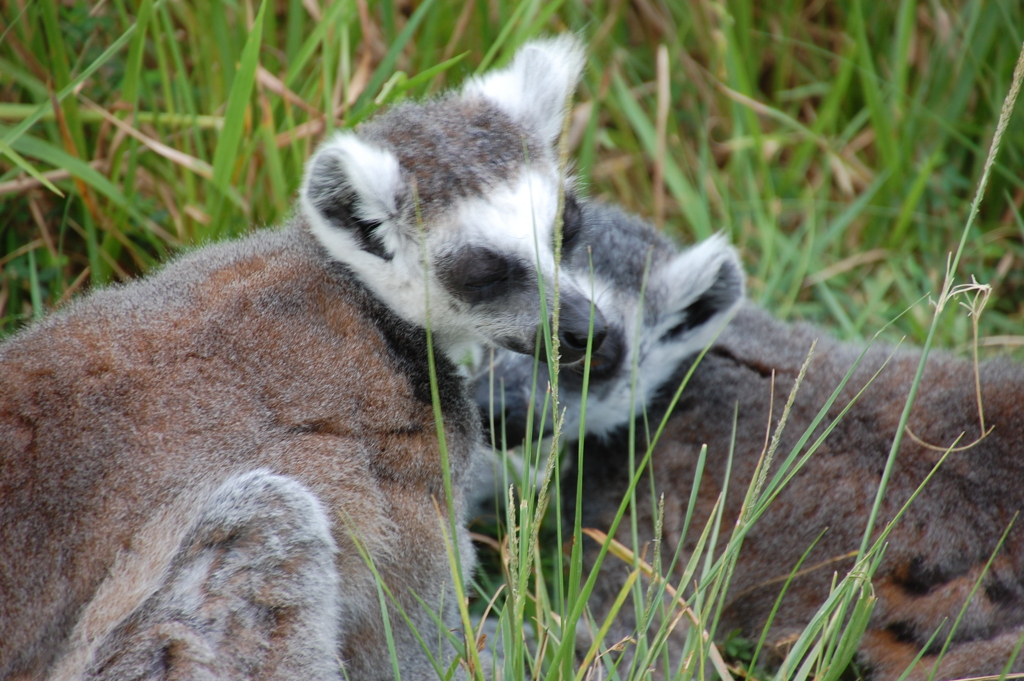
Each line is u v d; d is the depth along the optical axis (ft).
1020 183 49.62
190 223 42.96
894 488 33.01
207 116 44.39
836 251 51.34
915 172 53.16
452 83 48.88
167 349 26.55
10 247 42.16
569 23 53.11
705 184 51.57
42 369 25.57
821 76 57.06
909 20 51.83
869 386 35.09
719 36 52.85
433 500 27.37
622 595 25.27
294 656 24.76
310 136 43.70
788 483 34.01
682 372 37.55
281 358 27.61
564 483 38.09
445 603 30.40
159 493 25.04
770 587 34.27
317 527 25.54
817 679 25.44
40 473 24.34
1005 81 52.03
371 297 31.01
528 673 32.81
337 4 41.78
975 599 31.22
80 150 41.37
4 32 41.63
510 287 31.58
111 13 45.14
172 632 23.61
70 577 24.34
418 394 29.78
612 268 37.83
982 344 43.98
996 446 32.91
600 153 54.54
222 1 44.06
